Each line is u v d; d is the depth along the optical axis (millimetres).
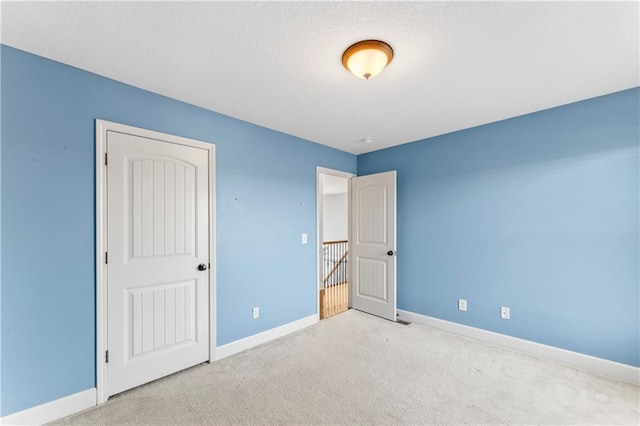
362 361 2461
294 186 3271
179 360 2277
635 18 1377
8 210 1606
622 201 2180
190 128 2389
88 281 1865
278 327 3037
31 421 1646
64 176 1785
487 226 2873
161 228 2199
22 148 1648
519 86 2100
